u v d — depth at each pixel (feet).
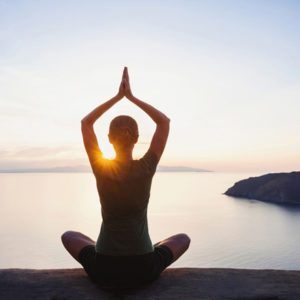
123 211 7.41
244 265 510.17
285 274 9.59
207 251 599.57
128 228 7.48
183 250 8.89
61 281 8.88
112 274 7.47
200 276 9.36
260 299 8.05
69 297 7.96
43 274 9.36
